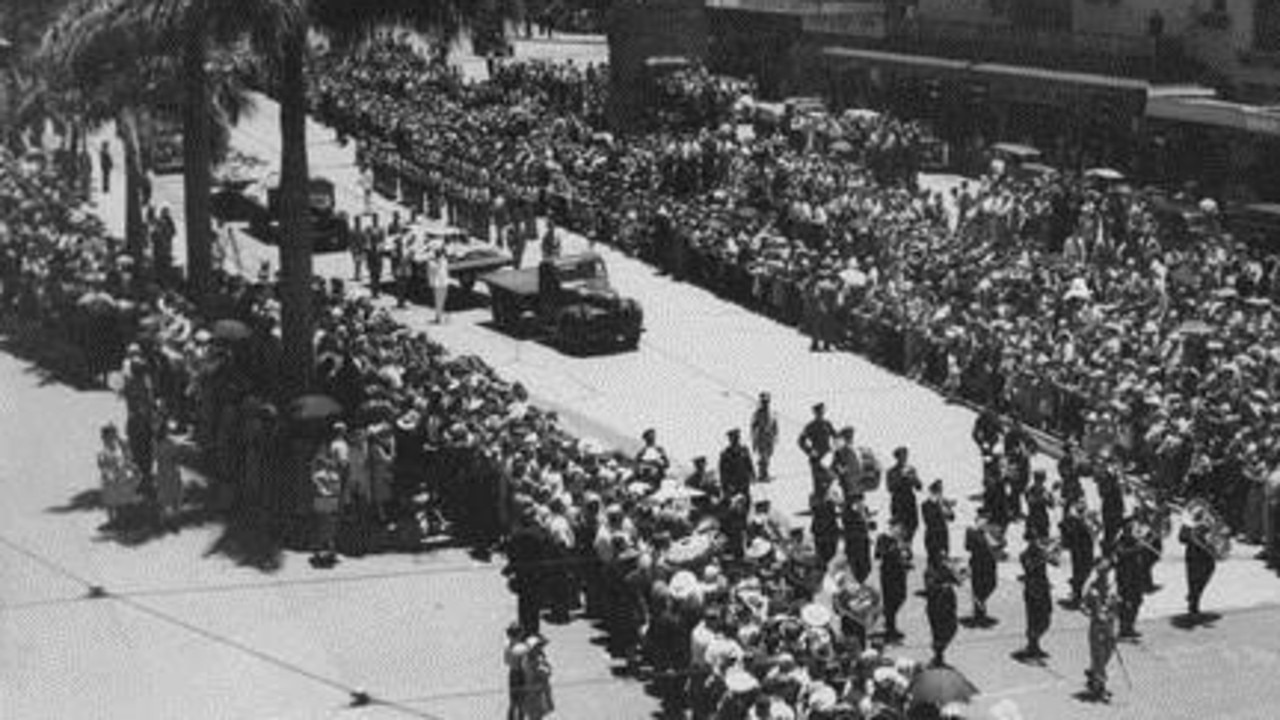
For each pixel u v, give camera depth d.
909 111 69.50
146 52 31.80
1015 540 30.12
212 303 37.22
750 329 43.47
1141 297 41.62
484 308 45.06
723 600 22.08
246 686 21.78
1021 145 64.06
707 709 20.39
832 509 27.23
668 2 68.94
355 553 27.05
